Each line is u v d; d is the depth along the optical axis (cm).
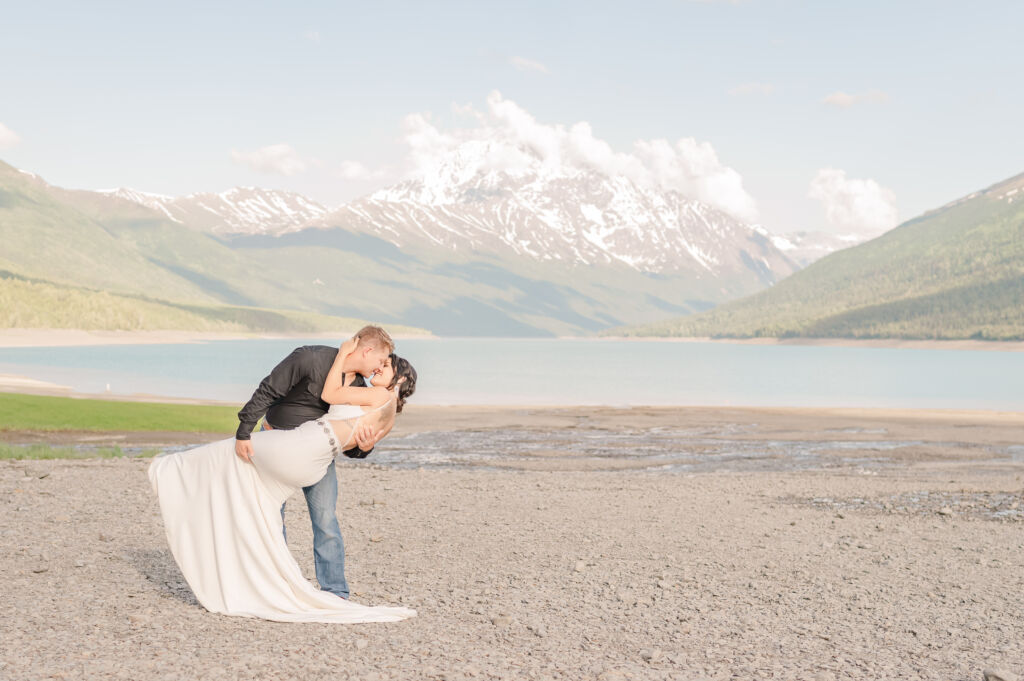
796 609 661
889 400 6731
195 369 10638
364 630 540
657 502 1380
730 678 479
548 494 1455
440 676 454
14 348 19912
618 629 584
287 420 548
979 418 4609
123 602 574
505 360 17538
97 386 6988
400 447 2797
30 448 2083
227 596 552
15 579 628
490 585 704
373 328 547
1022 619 648
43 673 425
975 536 1071
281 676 439
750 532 1061
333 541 584
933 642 577
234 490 550
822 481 1856
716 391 7725
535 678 461
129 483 1321
